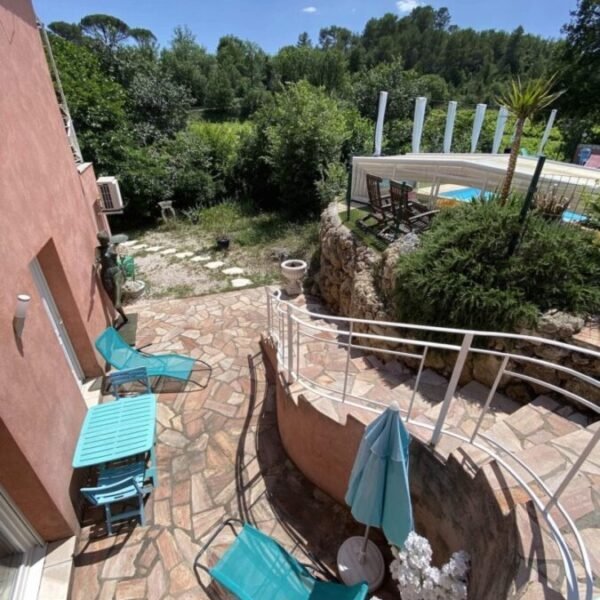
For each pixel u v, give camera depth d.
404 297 4.14
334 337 5.38
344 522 3.22
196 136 14.40
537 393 3.33
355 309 5.35
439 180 6.93
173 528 3.15
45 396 2.99
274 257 9.09
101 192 6.34
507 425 2.75
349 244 6.26
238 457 3.81
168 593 2.71
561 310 3.35
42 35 5.24
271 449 3.90
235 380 4.92
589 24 15.66
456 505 2.33
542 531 1.74
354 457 2.97
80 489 3.09
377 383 3.96
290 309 3.39
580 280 3.47
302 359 4.67
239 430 4.14
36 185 3.60
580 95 16.12
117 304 5.73
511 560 1.72
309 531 3.16
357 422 2.80
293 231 10.60
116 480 3.15
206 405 4.50
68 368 3.64
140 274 8.41
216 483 3.55
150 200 12.12
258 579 2.47
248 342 5.74
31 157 3.58
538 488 2.02
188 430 4.14
